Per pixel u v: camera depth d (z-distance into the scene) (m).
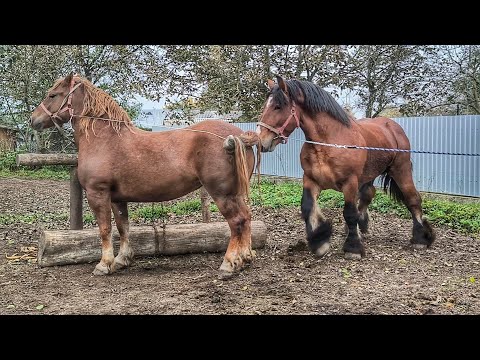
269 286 5.32
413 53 17.36
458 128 11.62
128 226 6.19
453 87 17.52
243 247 5.74
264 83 17.31
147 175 5.60
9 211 11.45
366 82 17.67
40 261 6.11
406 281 5.52
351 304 4.71
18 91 17.80
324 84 17.25
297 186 14.43
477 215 9.45
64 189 16.06
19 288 5.34
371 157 6.95
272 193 13.02
